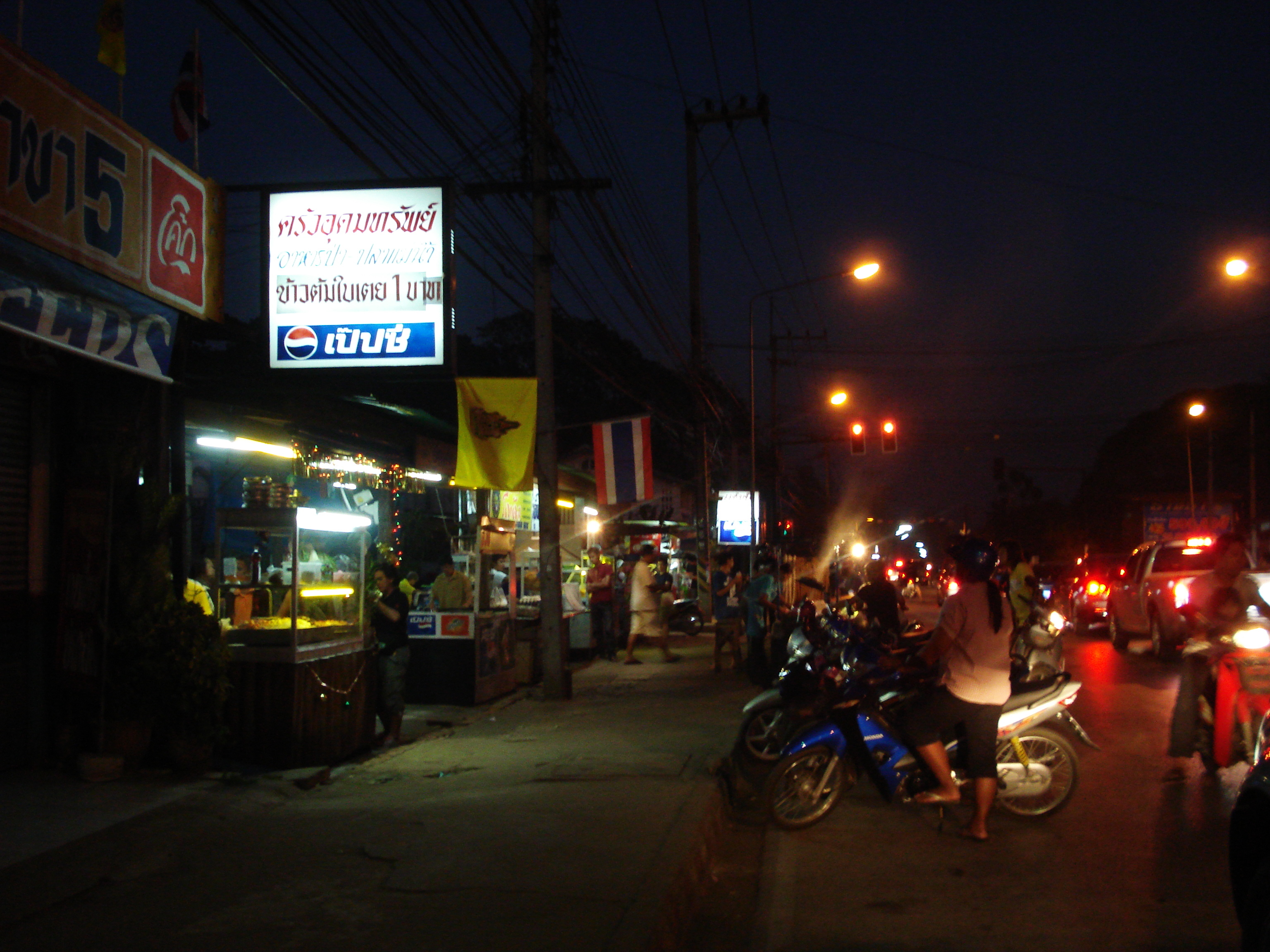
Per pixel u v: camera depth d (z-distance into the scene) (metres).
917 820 7.10
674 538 32.00
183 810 6.61
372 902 4.98
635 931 4.53
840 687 7.04
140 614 7.52
